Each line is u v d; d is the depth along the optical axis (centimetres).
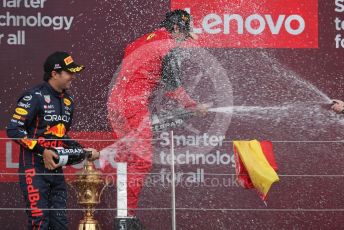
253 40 2978
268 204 2944
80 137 2914
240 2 2975
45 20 2933
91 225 2562
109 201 2878
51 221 2486
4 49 2916
